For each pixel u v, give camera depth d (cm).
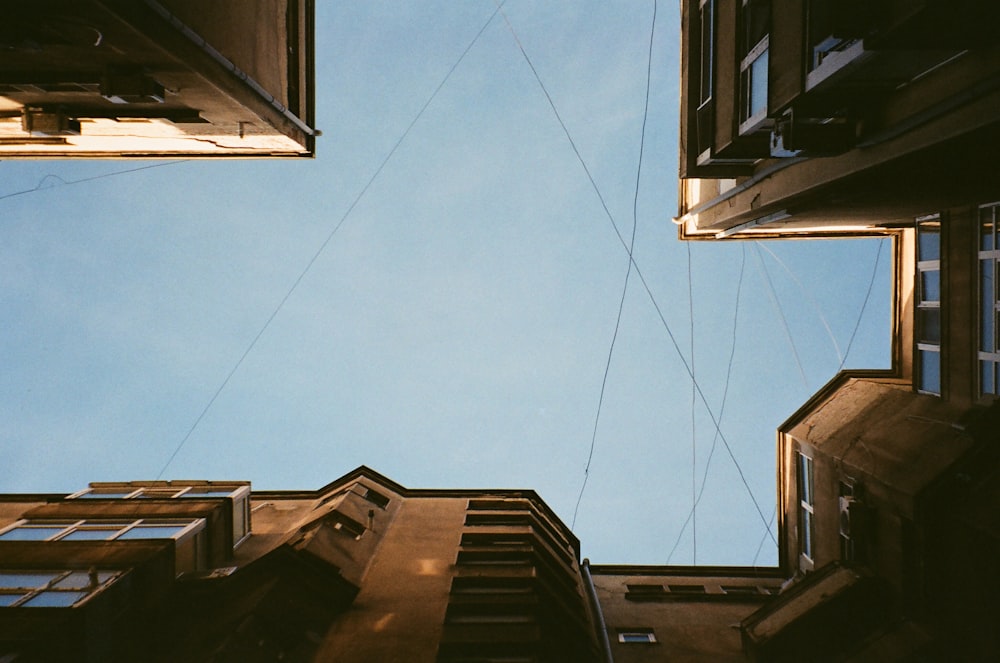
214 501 1518
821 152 974
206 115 1134
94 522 1402
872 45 702
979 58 704
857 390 1792
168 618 1188
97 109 1092
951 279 1341
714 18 1252
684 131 1430
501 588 1331
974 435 1157
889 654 1164
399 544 1561
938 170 950
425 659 1067
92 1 681
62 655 956
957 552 1084
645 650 1493
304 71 1435
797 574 1791
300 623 1150
